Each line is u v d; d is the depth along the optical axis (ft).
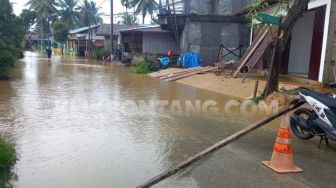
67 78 64.69
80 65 104.99
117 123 28.91
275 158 18.90
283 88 40.52
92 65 106.32
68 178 17.60
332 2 44.37
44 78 63.67
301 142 24.07
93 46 171.73
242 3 84.89
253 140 24.32
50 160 19.97
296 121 24.04
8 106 35.24
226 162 19.90
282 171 18.40
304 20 61.00
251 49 59.36
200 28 86.07
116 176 17.95
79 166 19.19
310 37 61.57
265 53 61.93
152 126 28.14
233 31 85.76
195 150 22.20
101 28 154.20
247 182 17.22
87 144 23.00
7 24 76.69
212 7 86.02
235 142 23.77
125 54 119.96
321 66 45.98
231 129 27.73
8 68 61.57
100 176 17.92
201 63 85.97
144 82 60.34
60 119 29.96
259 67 64.23
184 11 91.20
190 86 55.47
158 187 16.56
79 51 179.52
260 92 42.34
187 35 87.30
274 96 37.24
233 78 55.67
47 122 28.78
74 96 42.73
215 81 54.75
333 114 21.54
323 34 45.85
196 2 86.84
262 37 55.93
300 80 52.37
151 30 108.17
